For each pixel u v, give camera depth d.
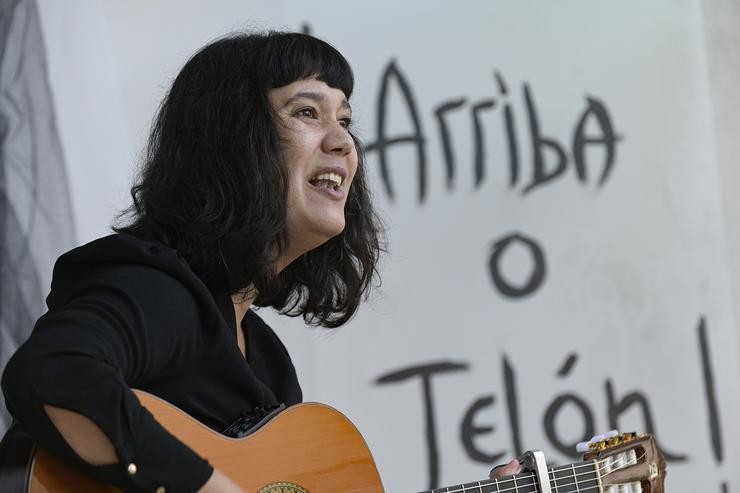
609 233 11.85
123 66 9.96
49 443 4.72
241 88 6.01
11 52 9.23
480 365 11.25
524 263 11.54
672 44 12.28
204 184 5.82
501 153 11.59
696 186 12.19
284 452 5.64
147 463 4.74
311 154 6.11
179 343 5.24
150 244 5.33
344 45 11.15
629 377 11.71
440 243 11.27
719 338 12.05
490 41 11.70
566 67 11.92
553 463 11.31
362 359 10.86
